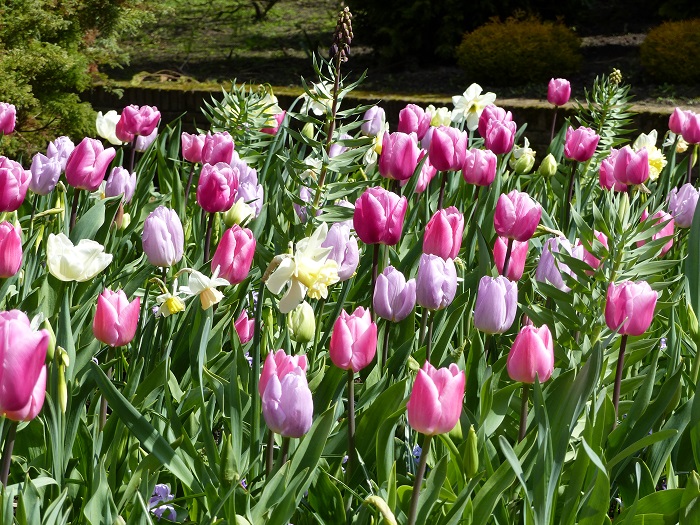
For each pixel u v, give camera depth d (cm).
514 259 263
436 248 235
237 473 168
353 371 184
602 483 169
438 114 454
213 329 237
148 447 171
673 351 230
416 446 207
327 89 291
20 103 740
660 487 219
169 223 226
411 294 211
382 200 230
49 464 179
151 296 255
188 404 207
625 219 229
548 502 170
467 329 269
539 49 1108
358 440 196
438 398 151
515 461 162
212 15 1591
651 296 202
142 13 972
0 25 757
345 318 181
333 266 190
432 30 1236
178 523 177
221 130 416
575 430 224
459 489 184
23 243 299
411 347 221
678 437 206
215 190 271
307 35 1448
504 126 355
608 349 242
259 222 328
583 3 1263
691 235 245
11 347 131
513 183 428
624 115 471
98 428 198
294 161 288
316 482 180
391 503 170
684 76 1060
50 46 783
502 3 1213
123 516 176
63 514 171
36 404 139
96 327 188
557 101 486
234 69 1341
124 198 341
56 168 291
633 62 1173
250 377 207
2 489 146
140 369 203
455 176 407
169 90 1040
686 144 480
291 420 159
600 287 230
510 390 208
